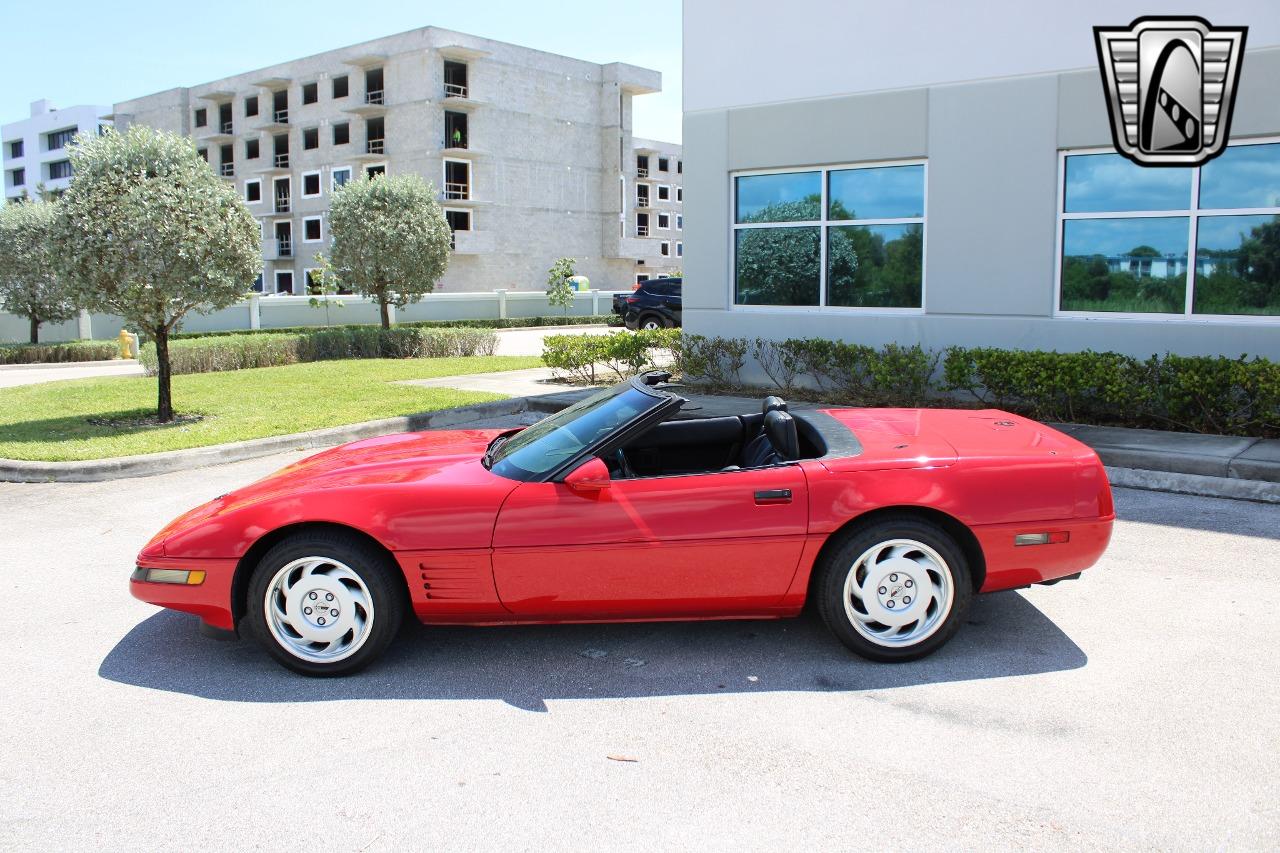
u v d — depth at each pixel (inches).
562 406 469.1
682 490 164.1
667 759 136.3
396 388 550.0
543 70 2271.2
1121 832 115.6
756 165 475.8
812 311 471.5
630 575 164.9
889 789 126.6
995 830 116.5
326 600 166.9
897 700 153.7
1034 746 137.3
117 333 1270.9
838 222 460.8
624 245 2440.9
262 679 168.6
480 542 163.2
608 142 2422.5
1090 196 395.5
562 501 163.9
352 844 117.0
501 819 121.7
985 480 165.2
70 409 493.7
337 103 2222.0
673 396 173.8
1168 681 158.1
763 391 474.3
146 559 169.5
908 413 209.0
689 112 493.0
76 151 418.9
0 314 1236.5
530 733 145.5
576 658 174.7
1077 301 402.9
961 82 415.8
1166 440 326.6
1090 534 167.8
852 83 444.1
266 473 350.0
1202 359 346.0
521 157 2242.9
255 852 115.9
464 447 200.2
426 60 2052.2
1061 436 184.5
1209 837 114.3
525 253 2271.2
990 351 390.6
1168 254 381.7
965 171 419.2
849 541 164.6
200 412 471.2
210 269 426.9
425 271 989.2
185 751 142.2
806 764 133.9
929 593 166.2
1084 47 386.9
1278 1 350.3
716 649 177.3
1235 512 264.7
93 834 120.6
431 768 135.5
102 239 409.7
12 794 131.0
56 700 160.9
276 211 2390.5
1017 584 169.6
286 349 772.0
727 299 496.1
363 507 164.6
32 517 289.9
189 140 437.4
